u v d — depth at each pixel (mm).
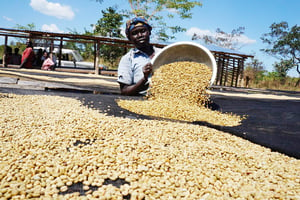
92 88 6242
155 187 1567
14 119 2701
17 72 8422
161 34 17844
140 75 4637
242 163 2043
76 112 3121
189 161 1943
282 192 1536
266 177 1791
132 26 4555
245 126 3301
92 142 2291
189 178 1688
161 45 13031
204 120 3469
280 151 2496
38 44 14922
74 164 1788
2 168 1655
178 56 4883
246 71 22344
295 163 2135
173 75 4535
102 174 1699
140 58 4695
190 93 4320
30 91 4832
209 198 1463
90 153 1969
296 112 4047
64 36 12852
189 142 2416
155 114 3572
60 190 1488
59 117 2861
